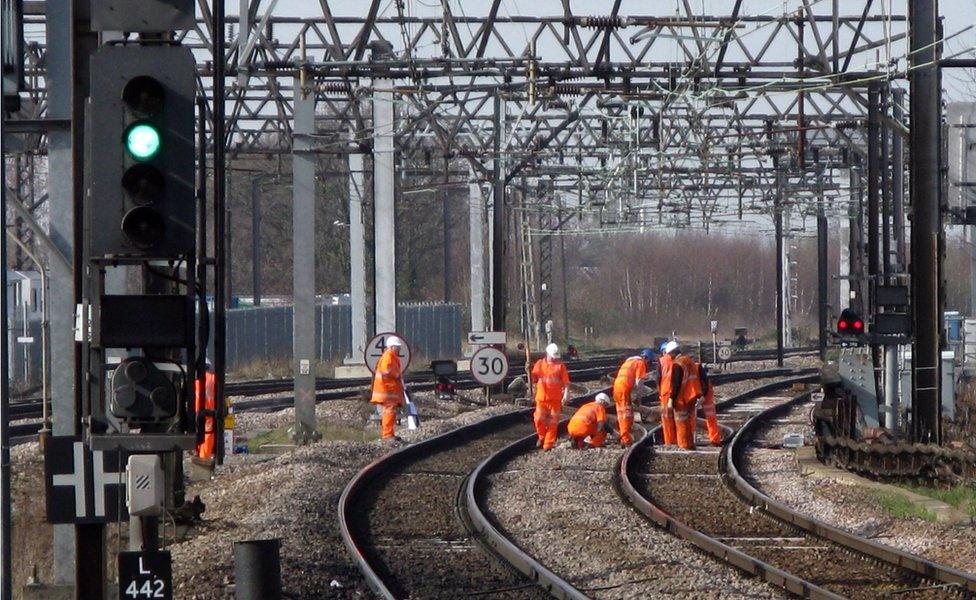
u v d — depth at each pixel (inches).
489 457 3341.5
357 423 4539.9
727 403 5506.9
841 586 1795.0
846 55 3725.4
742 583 1806.1
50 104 1529.3
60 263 1540.4
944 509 2411.4
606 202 6131.9
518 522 2417.6
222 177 1685.5
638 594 1745.8
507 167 5536.4
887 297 3348.9
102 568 1438.2
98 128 1203.9
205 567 1866.4
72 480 1418.6
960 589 1724.9
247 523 2300.7
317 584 1770.4
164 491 1454.2
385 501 2682.1
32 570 1850.4
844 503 2613.2
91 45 1428.4
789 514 2388.0
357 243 6210.6
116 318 1214.3
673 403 3676.2
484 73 3538.4
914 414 2994.6
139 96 1197.1
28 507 2554.1
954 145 3403.1
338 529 2304.4
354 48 3575.3
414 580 1861.5
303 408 3796.8
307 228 3801.7
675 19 3595.0
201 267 1386.6
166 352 1384.1
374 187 4827.8
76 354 1433.3
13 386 5639.8
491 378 4879.4
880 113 3811.5
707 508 2603.3
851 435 3371.1
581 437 3710.6
